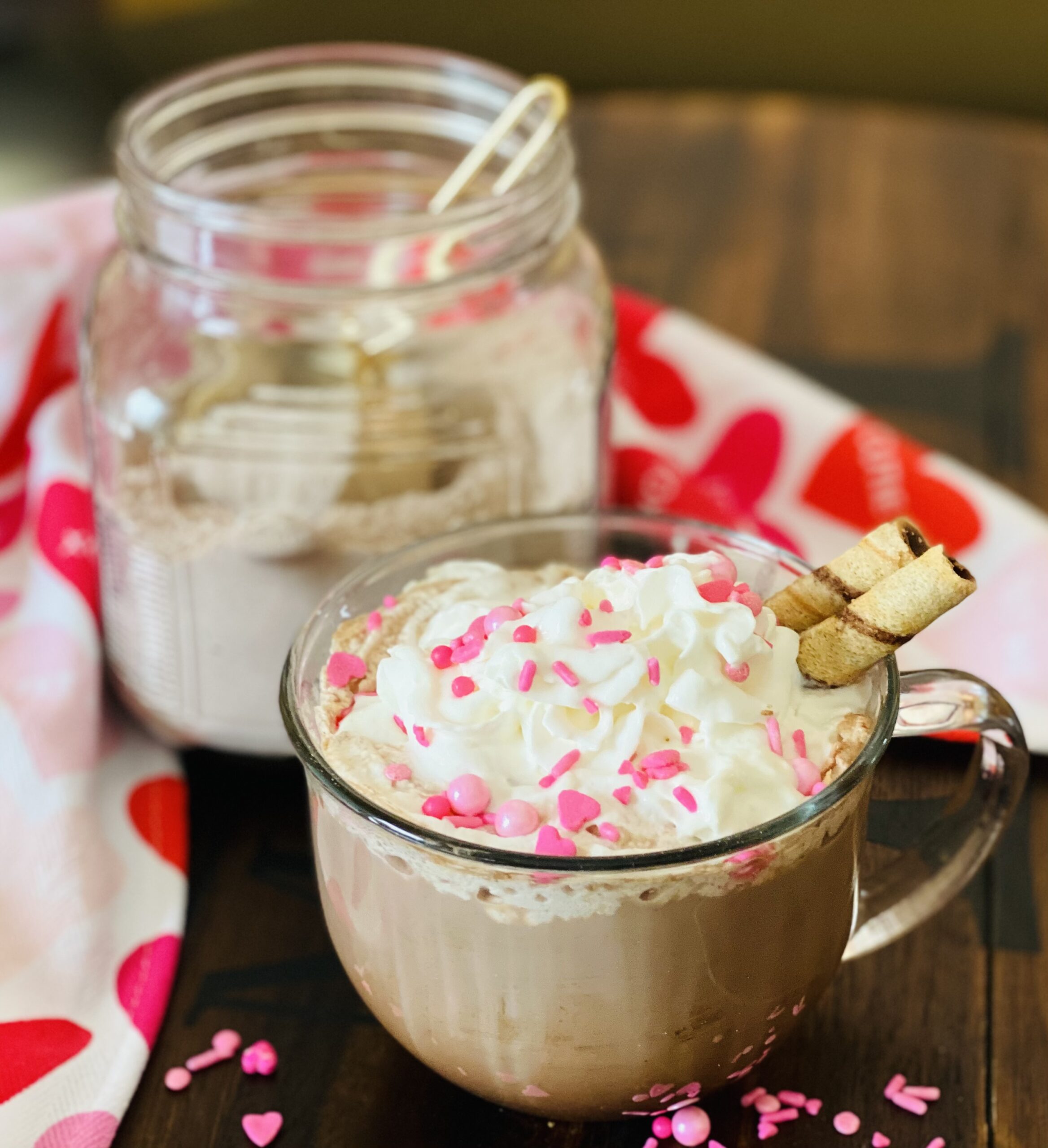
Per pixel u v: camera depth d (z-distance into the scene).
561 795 0.45
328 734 0.47
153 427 0.56
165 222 0.56
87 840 0.54
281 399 0.56
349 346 0.57
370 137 0.62
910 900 0.50
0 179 1.17
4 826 0.54
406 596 0.50
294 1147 0.49
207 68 0.60
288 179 0.62
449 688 0.47
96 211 0.67
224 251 0.55
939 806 0.51
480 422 0.57
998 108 1.21
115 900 0.54
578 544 0.52
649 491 0.65
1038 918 0.53
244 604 0.56
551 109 0.57
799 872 0.46
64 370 0.67
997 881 0.54
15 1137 0.48
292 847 0.56
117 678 0.59
